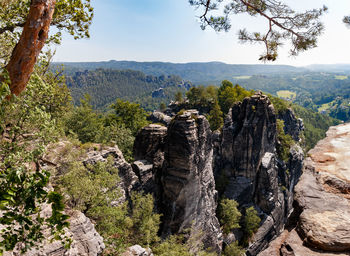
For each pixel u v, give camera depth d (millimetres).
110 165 26453
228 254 49406
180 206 38688
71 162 23250
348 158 7137
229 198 62656
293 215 6055
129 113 77250
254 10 10836
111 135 53688
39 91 10281
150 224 30031
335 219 4965
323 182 6340
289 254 4586
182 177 38531
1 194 4059
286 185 80438
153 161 41719
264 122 64875
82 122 50844
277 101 124188
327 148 8031
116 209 24203
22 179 4336
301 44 10078
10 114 8859
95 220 24141
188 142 37406
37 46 5449
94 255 17484
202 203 43188
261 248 60062
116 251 21844
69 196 20938
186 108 116750
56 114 22016
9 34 13508
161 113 114250
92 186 21141
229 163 68125
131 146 52594
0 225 11562
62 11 13336
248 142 65000
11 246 4375
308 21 9516
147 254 25359
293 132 128250
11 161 7879
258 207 67000
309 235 4699
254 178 66250
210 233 45188
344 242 4324
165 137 43438
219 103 110812
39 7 5250
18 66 5332
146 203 31625
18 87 5461
